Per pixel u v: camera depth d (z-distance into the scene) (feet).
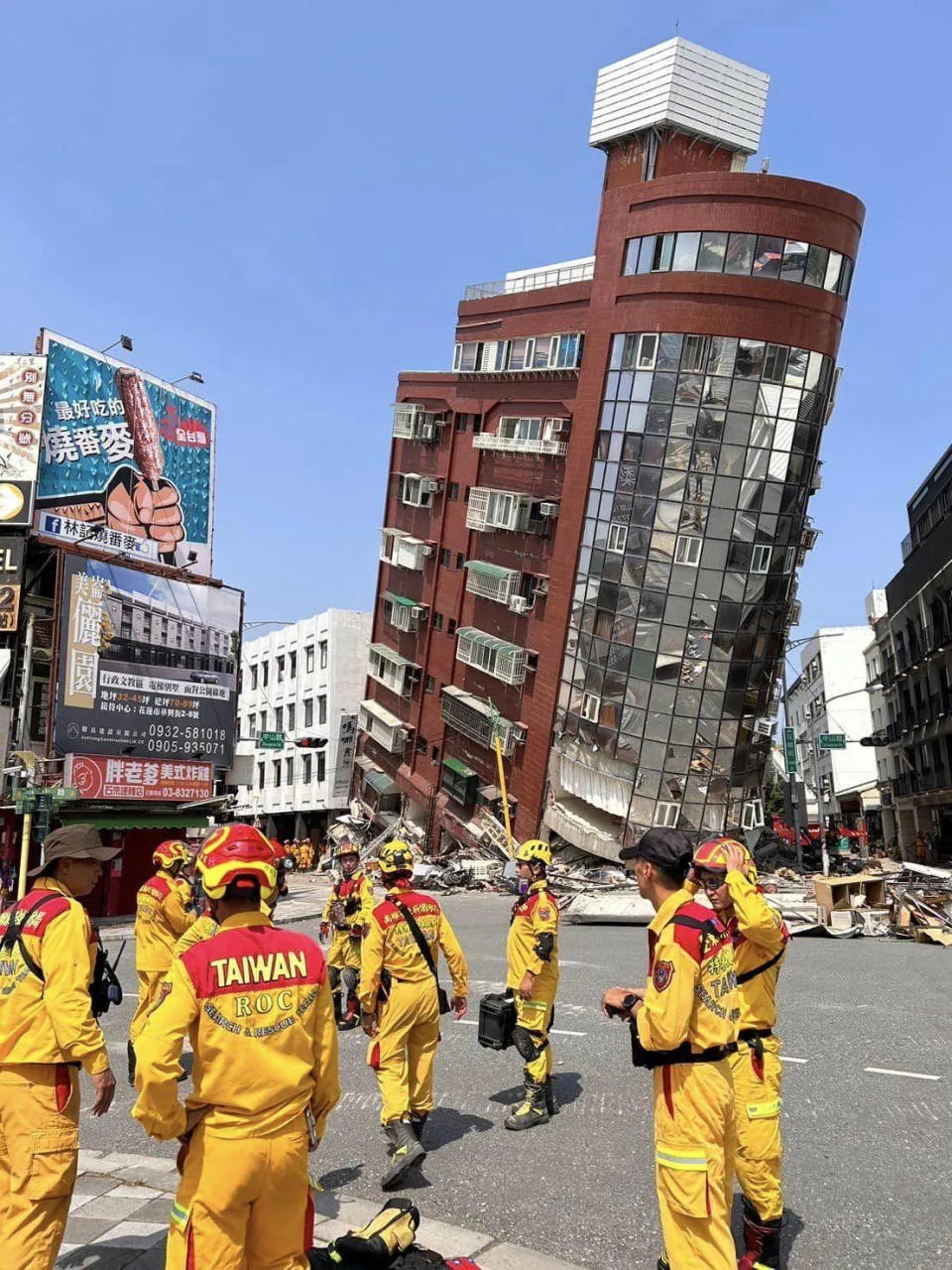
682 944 13.05
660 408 130.62
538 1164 20.66
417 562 173.68
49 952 13.94
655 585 131.03
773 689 137.18
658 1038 12.93
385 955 21.42
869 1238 16.71
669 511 130.31
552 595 143.54
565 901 86.99
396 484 184.65
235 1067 11.60
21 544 102.32
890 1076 26.84
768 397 127.95
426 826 167.73
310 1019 12.34
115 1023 40.16
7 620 100.32
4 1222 13.43
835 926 66.64
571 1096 25.84
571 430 142.51
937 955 54.60
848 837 160.25
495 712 145.48
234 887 12.18
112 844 103.24
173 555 120.37
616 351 135.85
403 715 180.34
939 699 158.51
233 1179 11.39
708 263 127.95
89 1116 26.11
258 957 12.10
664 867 13.73
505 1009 23.08
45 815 68.80
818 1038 32.01
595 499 137.59
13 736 98.12
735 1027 13.55
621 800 133.18
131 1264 15.61
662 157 137.49
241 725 250.16
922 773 174.09
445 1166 20.84
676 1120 12.98
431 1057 21.95
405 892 22.06
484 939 66.49
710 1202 12.73
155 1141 23.58
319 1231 17.10
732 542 129.29
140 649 109.60
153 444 119.24
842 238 128.47
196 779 111.65
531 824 144.87
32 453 105.19
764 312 126.82
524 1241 17.02
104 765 101.19
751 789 137.08
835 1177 19.49
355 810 194.39
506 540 155.43
